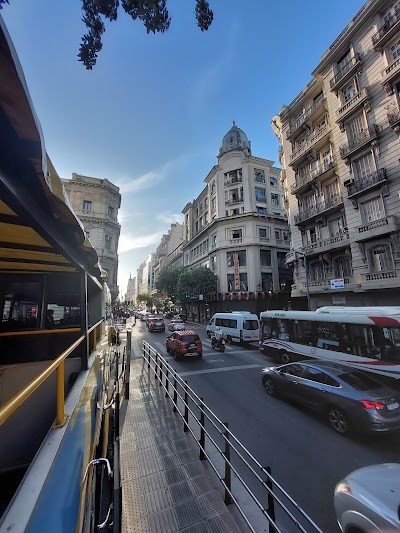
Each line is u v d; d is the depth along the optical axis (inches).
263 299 1295.5
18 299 189.3
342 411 234.8
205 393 339.9
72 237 104.2
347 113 716.7
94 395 131.1
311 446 215.2
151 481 171.9
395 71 593.6
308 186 887.1
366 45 683.4
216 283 1448.1
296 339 481.4
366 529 109.4
